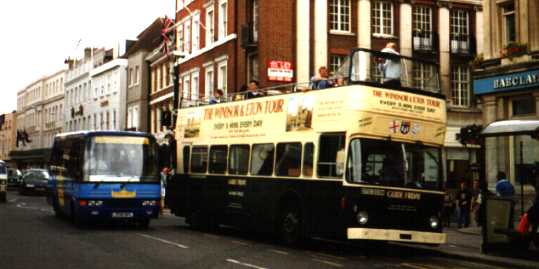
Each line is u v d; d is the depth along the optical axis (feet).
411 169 47.39
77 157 65.67
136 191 64.08
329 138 47.73
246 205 57.57
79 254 43.70
